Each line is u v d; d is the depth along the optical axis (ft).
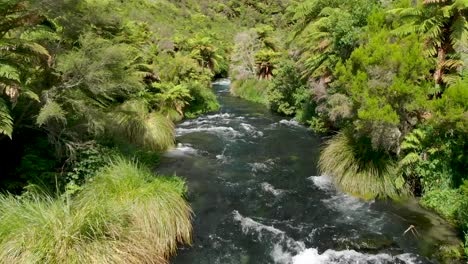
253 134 50.83
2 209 18.33
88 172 24.70
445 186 25.96
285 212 26.71
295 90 63.46
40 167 23.36
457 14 26.73
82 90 24.90
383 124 25.54
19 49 20.83
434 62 27.63
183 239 22.04
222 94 96.07
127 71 30.35
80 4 26.40
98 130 26.61
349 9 45.57
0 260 15.55
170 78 67.21
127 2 161.89
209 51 105.50
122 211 19.43
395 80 24.77
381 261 20.44
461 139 24.54
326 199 28.68
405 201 27.53
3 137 23.18
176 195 23.31
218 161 38.32
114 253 17.26
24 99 23.62
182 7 231.09
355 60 28.04
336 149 32.09
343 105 29.86
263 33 100.78
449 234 22.84
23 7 20.88
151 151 37.93
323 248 21.88
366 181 28.66
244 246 22.18
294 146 44.42
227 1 287.07
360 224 24.75
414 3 33.04
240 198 29.07
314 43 50.88
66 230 17.06
